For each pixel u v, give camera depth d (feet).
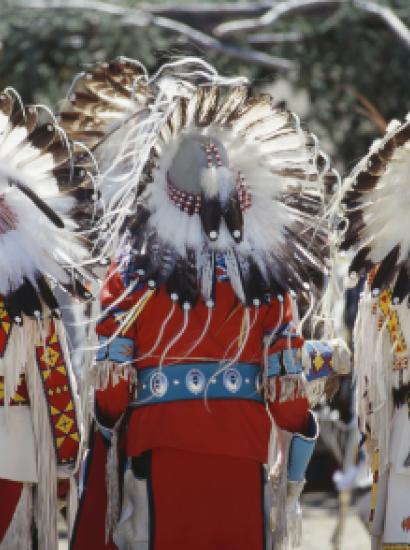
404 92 96.73
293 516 42.75
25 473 41.37
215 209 40.22
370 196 43.21
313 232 42.63
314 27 97.09
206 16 94.02
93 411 41.34
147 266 39.78
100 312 40.83
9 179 40.19
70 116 46.01
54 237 40.91
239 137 41.50
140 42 92.89
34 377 41.45
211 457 40.01
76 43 93.86
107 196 43.21
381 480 44.80
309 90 98.94
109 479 40.88
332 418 63.72
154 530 39.78
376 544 45.09
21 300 40.16
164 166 40.73
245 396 40.75
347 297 55.77
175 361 40.29
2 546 41.50
